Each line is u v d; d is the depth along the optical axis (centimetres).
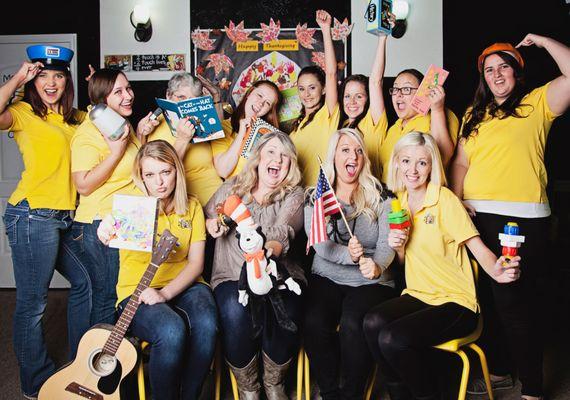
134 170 267
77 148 284
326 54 361
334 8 464
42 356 293
